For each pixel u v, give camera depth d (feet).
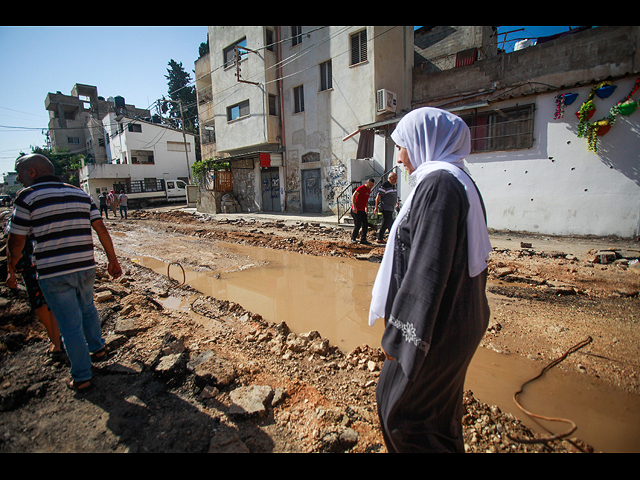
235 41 57.98
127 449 6.48
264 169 60.29
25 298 12.75
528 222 30.35
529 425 7.35
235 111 62.03
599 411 7.77
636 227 25.81
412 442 4.18
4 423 7.16
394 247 4.44
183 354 9.62
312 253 25.58
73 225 8.15
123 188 90.27
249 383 8.75
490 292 15.85
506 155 30.91
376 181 42.06
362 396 8.25
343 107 46.65
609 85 25.49
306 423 7.18
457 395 4.47
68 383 8.50
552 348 10.66
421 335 3.62
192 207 79.61
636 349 10.32
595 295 14.90
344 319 13.88
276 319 13.92
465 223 3.87
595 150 26.73
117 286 17.30
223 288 18.12
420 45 51.60
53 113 161.27
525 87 33.37
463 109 32.07
